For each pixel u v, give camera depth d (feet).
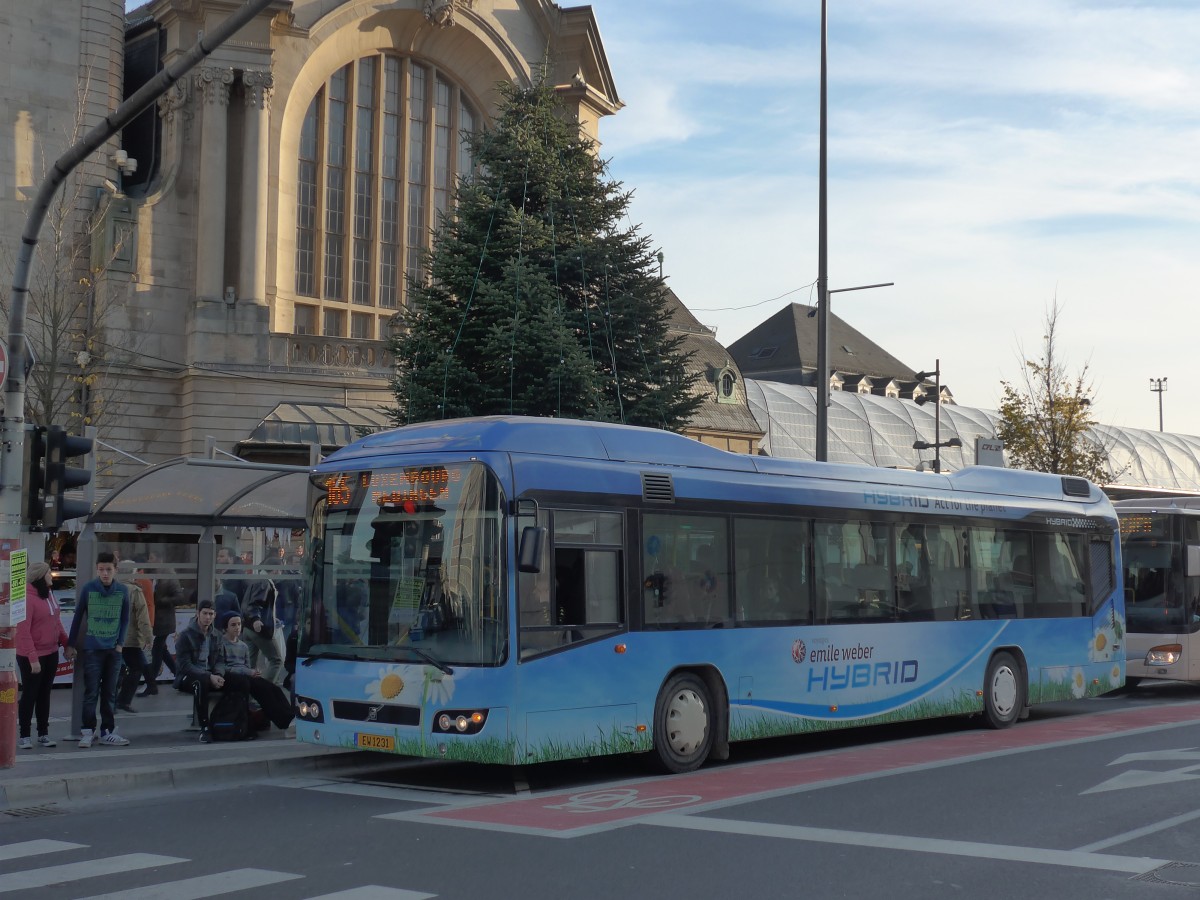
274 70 129.70
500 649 38.19
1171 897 24.79
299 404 124.67
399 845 30.48
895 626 52.54
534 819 33.91
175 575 68.23
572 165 102.12
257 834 32.17
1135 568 75.15
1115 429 300.40
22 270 43.01
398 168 141.90
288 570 59.11
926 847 29.60
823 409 84.23
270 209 128.98
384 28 139.23
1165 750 47.50
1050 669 60.34
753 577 46.93
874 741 53.57
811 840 30.50
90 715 47.03
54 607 48.14
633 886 25.93
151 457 122.11
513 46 147.74
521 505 39.04
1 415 44.27
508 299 92.12
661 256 100.99
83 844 31.09
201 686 49.08
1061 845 29.81
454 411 91.35
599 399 92.07
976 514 57.67
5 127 119.24
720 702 45.06
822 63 86.89
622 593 42.06
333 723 41.04
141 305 122.52
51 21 122.31
